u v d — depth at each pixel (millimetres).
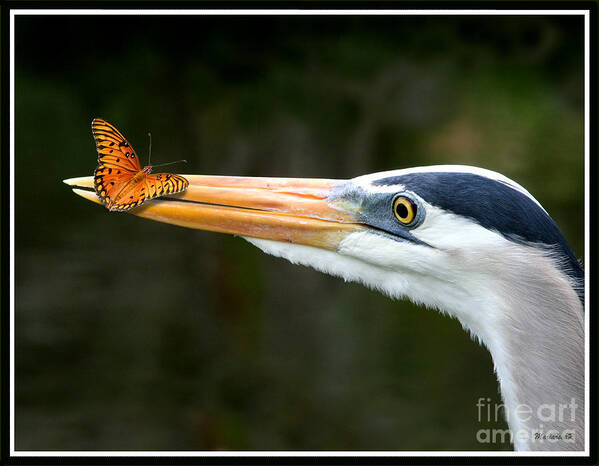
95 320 12016
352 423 10578
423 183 4922
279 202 5266
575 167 13789
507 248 4711
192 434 10508
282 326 12203
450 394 10930
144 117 14906
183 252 13250
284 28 14516
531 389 4699
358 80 14570
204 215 5297
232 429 10547
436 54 14789
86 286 12477
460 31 14789
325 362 11531
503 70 15023
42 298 12203
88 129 14844
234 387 11164
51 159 14422
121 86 15133
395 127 14750
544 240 4727
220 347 11828
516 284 4695
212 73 14945
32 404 10758
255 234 5254
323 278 12891
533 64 15117
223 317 12336
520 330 4699
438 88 14688
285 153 14438
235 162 14492
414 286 5051
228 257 13180
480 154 14164
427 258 4891
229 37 14664
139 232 13547
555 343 4652
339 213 5164
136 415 10703
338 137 14539
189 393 11047
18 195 13906
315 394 11031
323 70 14609
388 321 12297
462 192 4816
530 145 14203
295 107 14570
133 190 4781
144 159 14414
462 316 4969
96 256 12984
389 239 5023
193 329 12078
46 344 11586
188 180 5402
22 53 15000
